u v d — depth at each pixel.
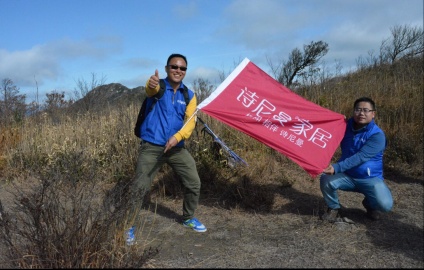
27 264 3.12
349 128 4.34
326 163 4.11
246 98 4.34
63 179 3.90
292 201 5.07
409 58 12.15
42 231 3.19
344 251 3.59
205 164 5.69
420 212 4.54
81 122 7.76
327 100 8.15
